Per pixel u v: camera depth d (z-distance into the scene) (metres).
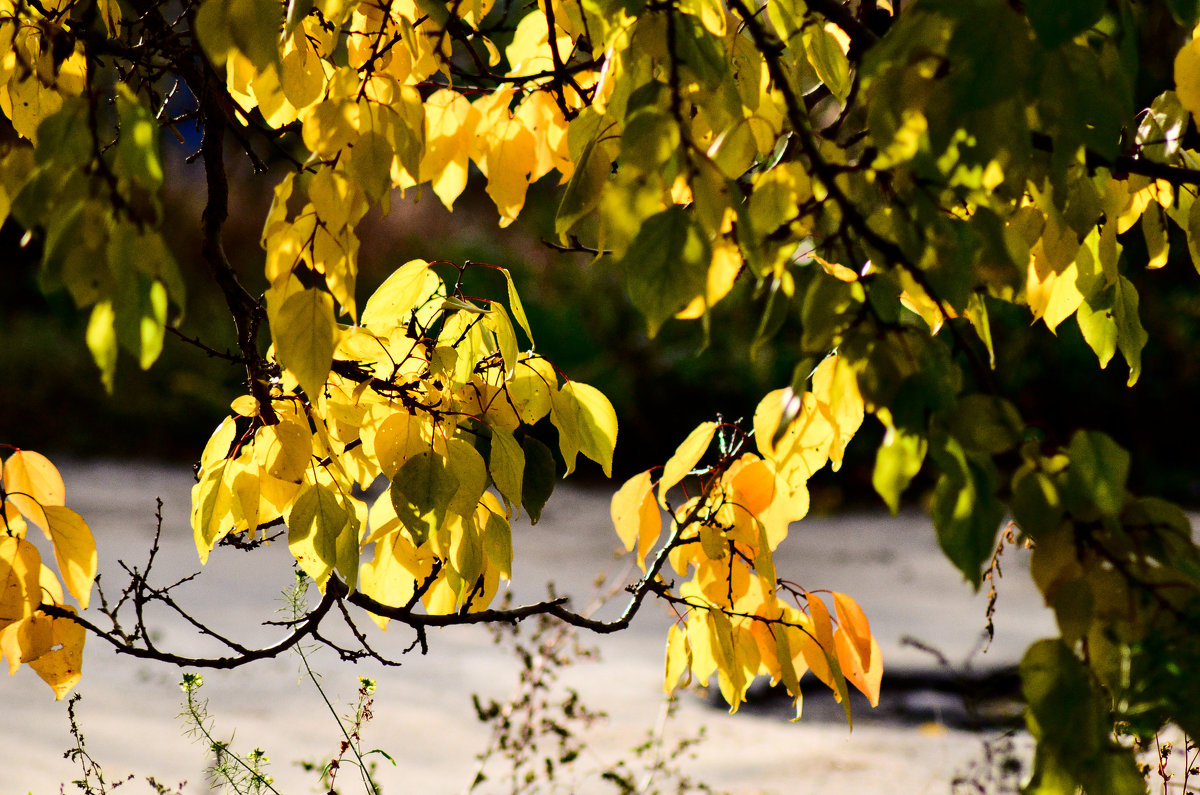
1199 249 3.81
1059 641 3.53
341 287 3.70
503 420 3.89
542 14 3.98
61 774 4.63
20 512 3.88
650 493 3.94
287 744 5.03
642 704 6.02
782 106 3.81
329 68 3.92
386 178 3.71
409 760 4.92
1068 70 3.56
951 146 3.57
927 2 3.54
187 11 3.87
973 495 3.53
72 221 3.54
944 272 3.56
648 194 3.56
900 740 5.29
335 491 3.85
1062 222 3.76
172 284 3.55
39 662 3.88
